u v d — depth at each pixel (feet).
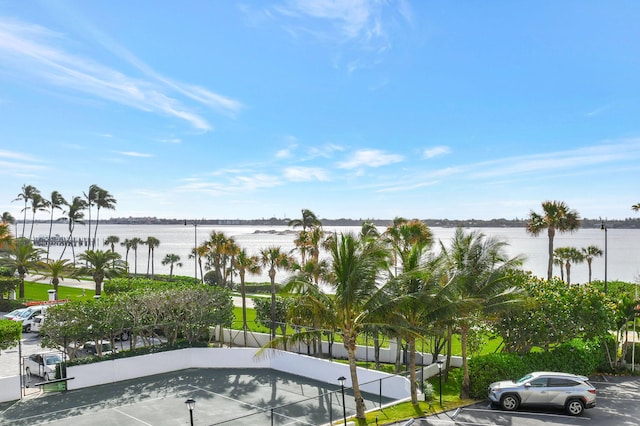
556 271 400.06
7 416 75.56
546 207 168.66
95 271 175.63
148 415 75.77
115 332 99.19
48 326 91.20
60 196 320.09
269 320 120.37
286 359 102.27
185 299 107.65
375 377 86.94
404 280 68.69
